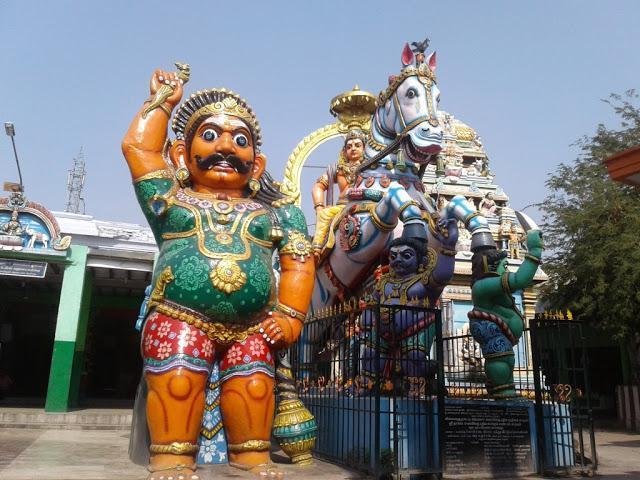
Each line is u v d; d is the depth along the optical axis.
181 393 5.42
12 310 19.16
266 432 5.80
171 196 6.12
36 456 7.05
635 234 15.46
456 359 11.58
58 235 14.01
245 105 6.73
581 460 7.77
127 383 20.20
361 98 11.59
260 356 5.92
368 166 9.76
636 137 18.17
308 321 8.76
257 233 6.23
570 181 18.88
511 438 7.47
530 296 13.34
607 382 22.05
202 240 5.89
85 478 5.36
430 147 8.88
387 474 6.55
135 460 6.29
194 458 5.51
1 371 18.98
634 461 9.35
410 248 8.12
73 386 15.77
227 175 6.41
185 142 6.65
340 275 9.73
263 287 5.89
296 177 11.48
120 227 18.06
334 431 7.58
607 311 16.14
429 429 7.05
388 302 8.12
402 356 7.62
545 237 18.52
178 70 6.53
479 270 8.56
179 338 5.59
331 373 8.45
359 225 9.09
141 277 16.73
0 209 13.73
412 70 9.35
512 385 8.24
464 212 8.87
